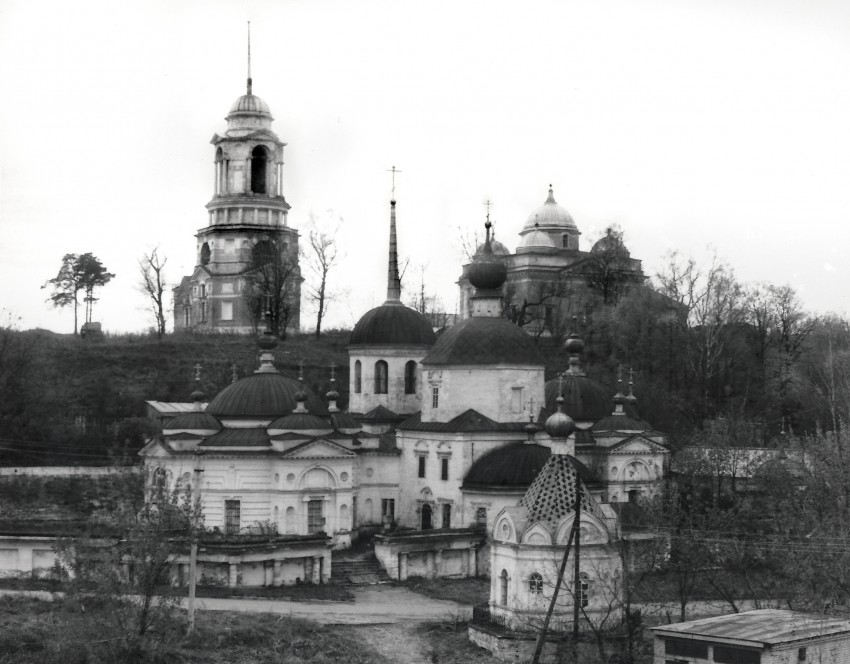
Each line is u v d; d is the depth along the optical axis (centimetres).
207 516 11031
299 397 11394
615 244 18025
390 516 12050
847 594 8712
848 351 16388
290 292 18538
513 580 8862
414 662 8538
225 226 18188
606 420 12156
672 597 10000
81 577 8081
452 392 11725
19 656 7888
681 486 11606
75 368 15988
